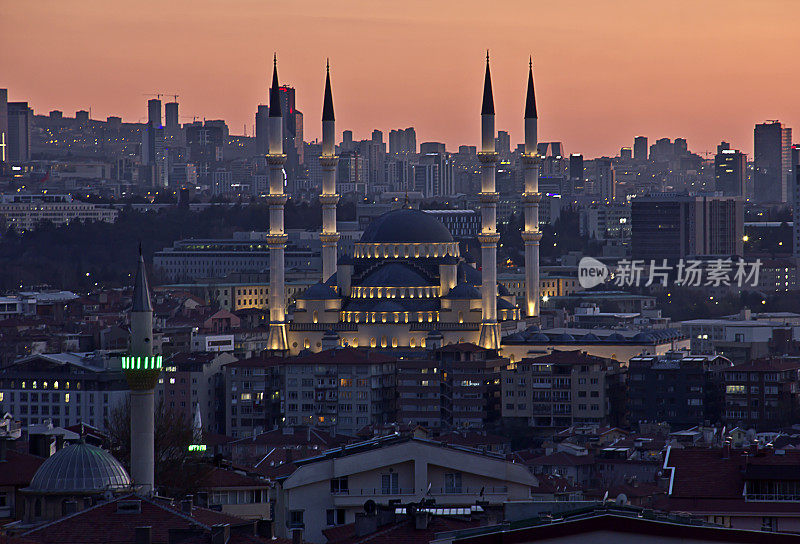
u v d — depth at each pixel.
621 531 127.94
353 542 161.88
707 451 198.62
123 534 167.50
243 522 174.00
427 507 170.62
